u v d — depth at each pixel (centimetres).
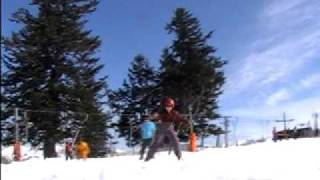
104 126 5109
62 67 4997
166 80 6241
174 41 6303
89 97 4941
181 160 1366
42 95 4806
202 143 6019
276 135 4534
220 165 1178
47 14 5128
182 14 6288
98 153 5031
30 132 4688
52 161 1781
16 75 4962
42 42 4991
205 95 6181
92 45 5172
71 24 5131
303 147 1864
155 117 1514
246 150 1870
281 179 1000
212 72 6131
